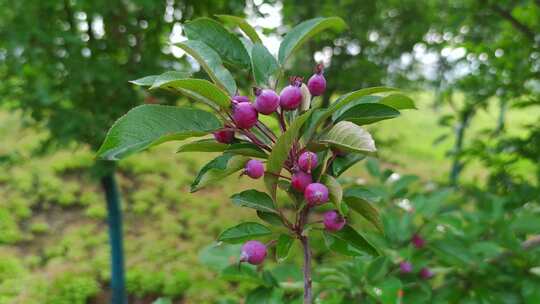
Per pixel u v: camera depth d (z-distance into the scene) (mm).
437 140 3662
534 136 3133
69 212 7371
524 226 2223
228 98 877
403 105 1032
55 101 3496
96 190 8023
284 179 1067
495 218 2328
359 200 1015
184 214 7543
